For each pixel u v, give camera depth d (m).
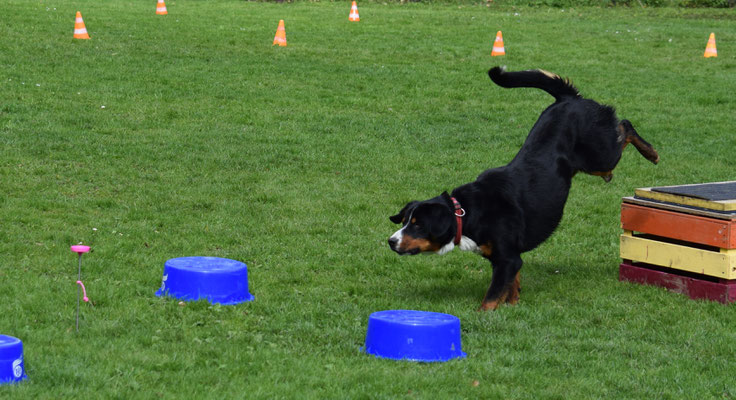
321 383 4.74
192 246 7.73
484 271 7.54
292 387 4.64
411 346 5.23
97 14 22.64
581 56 20.30
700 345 5.72
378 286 6.93
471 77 17.45
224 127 12.84
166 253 7.49
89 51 17.47
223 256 7.53
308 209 9.27
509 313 6.20
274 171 10.81
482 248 6.23
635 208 7.23
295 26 22.98
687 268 6.85
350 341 5.52
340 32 22.34
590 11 31.72
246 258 7.50
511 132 13.55
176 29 21.06
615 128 7.08
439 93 16.00
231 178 10.34
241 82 15.89
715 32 25.22
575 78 17.64
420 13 27.98
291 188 10.09
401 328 5.24
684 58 20.59
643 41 22.94
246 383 4.69
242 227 8.46
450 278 7.34
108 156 10.84
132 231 8.07
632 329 6.05
